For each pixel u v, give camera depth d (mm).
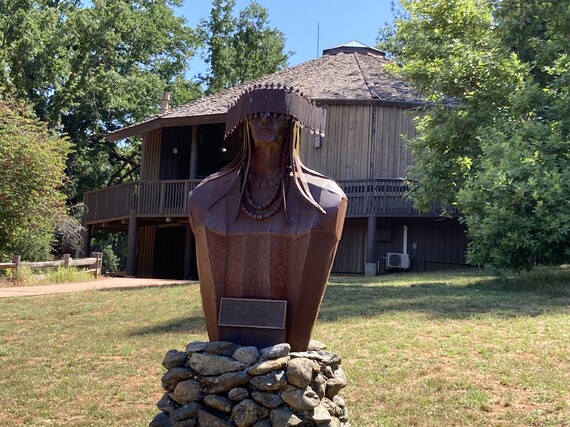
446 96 19359
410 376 7762
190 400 5008
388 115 22062
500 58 15672
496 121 15188
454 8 17188
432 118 16828
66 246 29094
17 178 20656
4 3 33062
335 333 9734
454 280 15781
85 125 39000
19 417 7426
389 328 9828
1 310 13047
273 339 5180
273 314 5195
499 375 7570
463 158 16453
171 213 22953
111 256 44812
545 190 12648
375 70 24906
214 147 26547
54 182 21547
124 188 24688
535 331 9211
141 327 11234
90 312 12781
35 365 9336
